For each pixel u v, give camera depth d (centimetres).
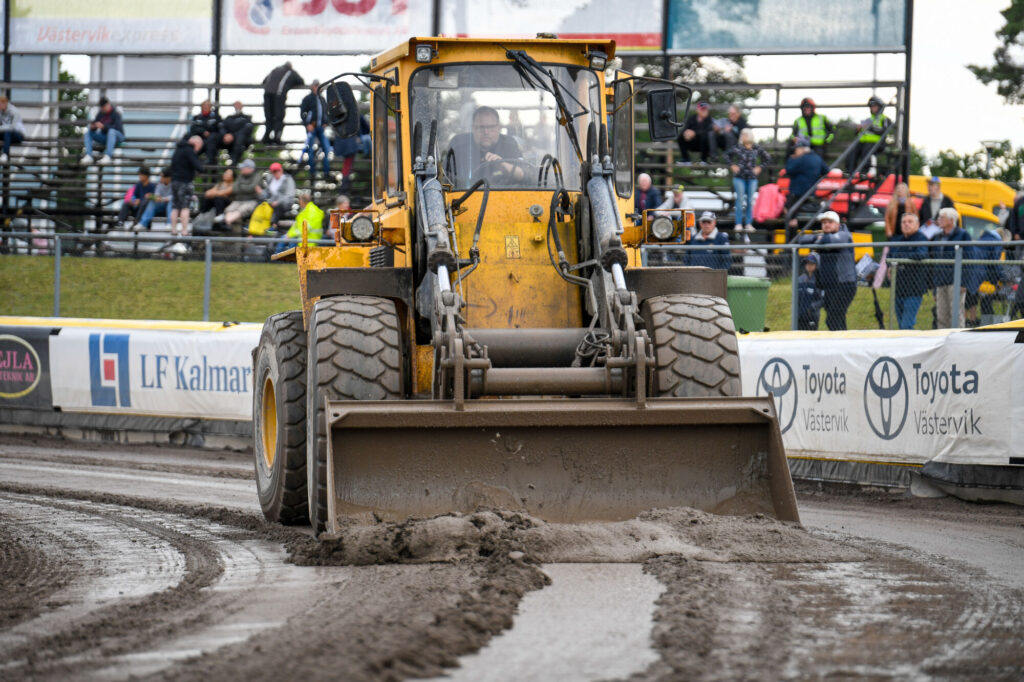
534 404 1491
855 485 2356
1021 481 2047
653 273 1756
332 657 962
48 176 5962
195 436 3378
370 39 4950
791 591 1232
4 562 1508
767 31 4644
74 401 3556
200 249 4731
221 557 1523
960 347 2133
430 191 1678
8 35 5294
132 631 1097
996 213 6222
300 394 1817
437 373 1551
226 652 997
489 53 1792
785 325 3278
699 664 961
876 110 4597
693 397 1525
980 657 1000
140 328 3478
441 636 1025
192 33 5131
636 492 1522
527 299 1703
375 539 1401
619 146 1848
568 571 1311
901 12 4600
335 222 1909
